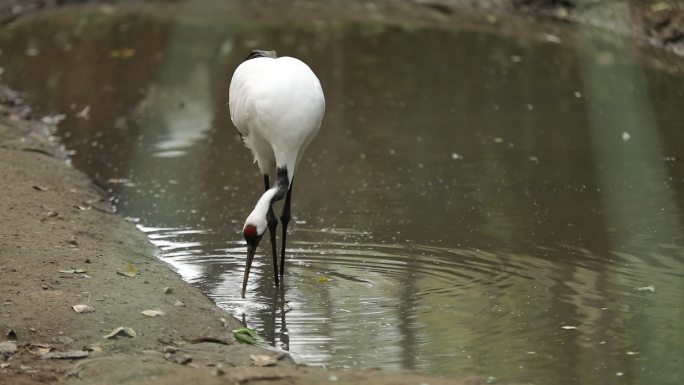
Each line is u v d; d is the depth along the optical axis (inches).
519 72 714.2
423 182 518.9
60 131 620.4
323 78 713.6
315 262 418.0
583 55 748.0
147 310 348.8
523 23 860.6
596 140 572.7
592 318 352.8
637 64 716.7
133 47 821.9
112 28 895.1
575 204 479.8
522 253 421.7
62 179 511.5
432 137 589.9
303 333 346.9
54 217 445.1
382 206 486.3
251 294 385.7
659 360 317.1
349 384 293.1
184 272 410.6
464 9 926.4
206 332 339.3
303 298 380.2
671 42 751.1
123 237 439.8
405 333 344.5
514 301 370.6
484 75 709.3
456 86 688.4
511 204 483.2
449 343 334.6
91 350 316.2
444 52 772.6
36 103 676.7
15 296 347.9
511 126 604.4
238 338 336.8
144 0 1025.5
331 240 443.8
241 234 456.8
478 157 553.6
